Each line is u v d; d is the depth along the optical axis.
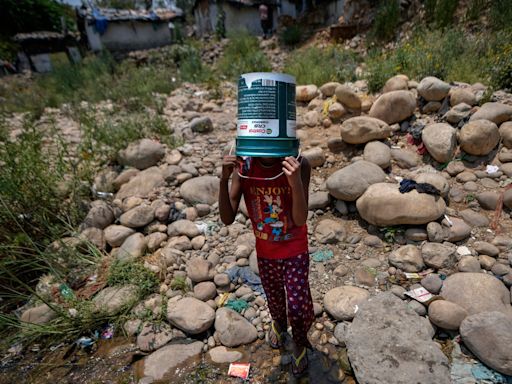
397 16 8.55
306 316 1.87
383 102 4.04
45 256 2.94
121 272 2.85
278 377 2.08
